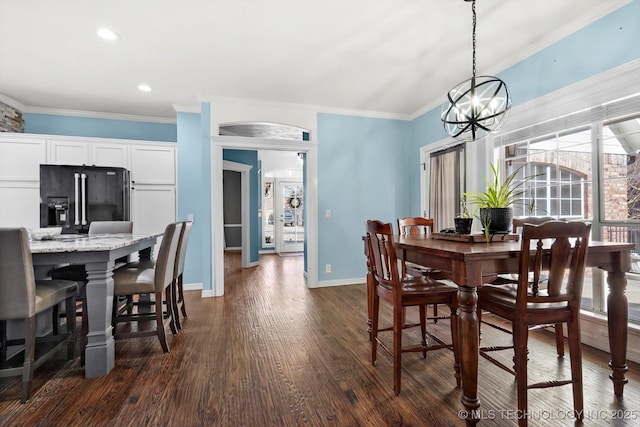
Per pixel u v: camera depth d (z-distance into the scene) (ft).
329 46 8.90
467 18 7.63
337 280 14.23
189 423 4.82
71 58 9.40
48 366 6.72
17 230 5.31
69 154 12.69
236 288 13.85
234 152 19.58
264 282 15.14
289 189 28.68
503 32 8.20
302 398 5.46
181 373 6.35
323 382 5.98
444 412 5.06
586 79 7.48
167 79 10.94
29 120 13.46
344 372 6.35
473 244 5.92
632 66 6.59
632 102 6.76
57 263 6.09
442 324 9.15
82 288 7.98
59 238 8.36
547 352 7.16
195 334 8.46
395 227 14.94
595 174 7.52
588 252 5.25
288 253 27.78
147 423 4.82
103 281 6.40
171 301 8.57
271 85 11.53
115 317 7.64
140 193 13.44
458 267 4.73
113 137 14.61
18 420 4.89
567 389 5.68
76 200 11.92
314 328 8.87
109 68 10.08
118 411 5.12
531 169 9.16
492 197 6.64
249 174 19.98
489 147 10.52
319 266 13.98
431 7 7.21
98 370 6.25
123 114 14.58
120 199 12.48
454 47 9.00
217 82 11.25
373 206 14.69
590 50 7.45
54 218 11.73
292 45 8.83
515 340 4.91
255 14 7.43
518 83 9.38
